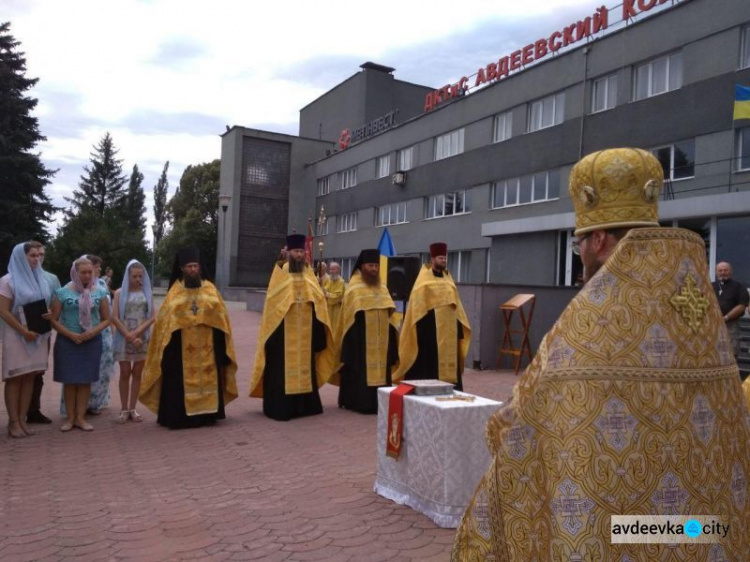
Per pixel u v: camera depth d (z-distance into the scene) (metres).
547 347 1.61
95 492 5.32
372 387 8.78
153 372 7.76
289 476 5.76
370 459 6.37
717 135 18.55
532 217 23.70
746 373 11.26
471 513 1.73
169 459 6.39
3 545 4.21
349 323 8.88
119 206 75.75
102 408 9.05
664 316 1.53
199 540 4.27
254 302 31.09
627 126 21.38
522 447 1.58
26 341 7.21
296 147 47.59
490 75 28.28
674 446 1.48
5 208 35.28
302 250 8.70
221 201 30.23
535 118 25.89
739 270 16.75
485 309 13.48
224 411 8.24
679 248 1.58
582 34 23.48
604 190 1.71
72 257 33.09
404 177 34.72
